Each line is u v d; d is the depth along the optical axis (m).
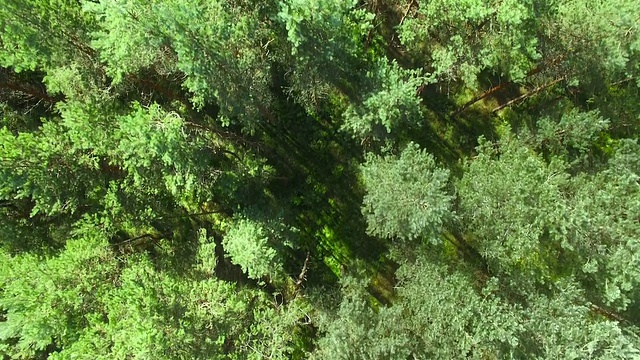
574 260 20.14
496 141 23.95
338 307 22.28
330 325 20.08
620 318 20.61
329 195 24.77
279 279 24.06
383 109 18.73
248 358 18.39
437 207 17.97
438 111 24.67
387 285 24.34
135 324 16.28
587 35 18.61
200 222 25.05
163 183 20.41
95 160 19.92
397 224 19.20
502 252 19.31
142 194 21.19
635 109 21.25
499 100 24.36
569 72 20.44
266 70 19.28
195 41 15.81
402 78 20.92
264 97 20.48
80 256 19.06
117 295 18.19
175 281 19.39
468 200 19.69
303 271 23.02
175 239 24.66
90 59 19.41
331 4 16.16
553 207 18.55
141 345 15.81
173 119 17.31
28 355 21.16
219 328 18.55
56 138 19.31
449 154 24.53
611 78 19.95
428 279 20.02
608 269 18.67
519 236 18.83
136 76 20.05
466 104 23.73
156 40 15.97
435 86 24.67
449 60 19.41
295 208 24.91
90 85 19.27
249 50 18.25
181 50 15.63
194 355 17.45
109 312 18.61
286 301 24.31
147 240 24.22
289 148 24.95
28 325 17.97
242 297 19.97
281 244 21.50
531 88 23.73
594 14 18.33
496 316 18.45
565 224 17.95
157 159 18.72
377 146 23.81
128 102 20.64
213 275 21.84
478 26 19.30
